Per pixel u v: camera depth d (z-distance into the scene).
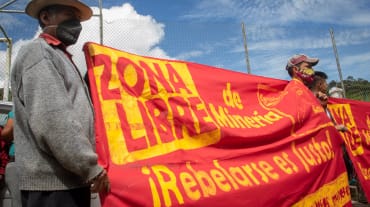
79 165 1.51
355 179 5.66
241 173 2.76
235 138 2.91
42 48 1.65
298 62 4.18
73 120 1.54
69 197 1.62
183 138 2.69
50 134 1.48
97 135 2.21
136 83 2.68
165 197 2.26
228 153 2.84
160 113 2.70
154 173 2.32
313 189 3.16
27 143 1.63
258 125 3.23
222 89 3.35
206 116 2.94
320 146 3.50
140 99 2.65
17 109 1.66
